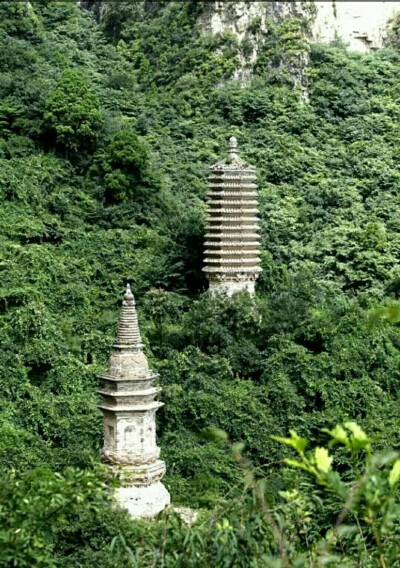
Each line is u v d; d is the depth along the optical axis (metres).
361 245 75.62
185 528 20.61
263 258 69.56
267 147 90.94
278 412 53.03
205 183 85.56
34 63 91.81
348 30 111.12
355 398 53.78
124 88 98.31
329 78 100.56
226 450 50.41
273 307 61.69
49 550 26.58
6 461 45.97
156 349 60.22
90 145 80.81
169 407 52.44
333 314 59.69
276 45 101.38
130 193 77.25
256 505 18.42
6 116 81.19
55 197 74.06
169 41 106.88
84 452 46.97
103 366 56.66
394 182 86.12
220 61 100.88
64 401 52.34
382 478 16.34
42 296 61.03
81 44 106.31
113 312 63.94
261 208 80.56
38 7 109.19
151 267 69.31
